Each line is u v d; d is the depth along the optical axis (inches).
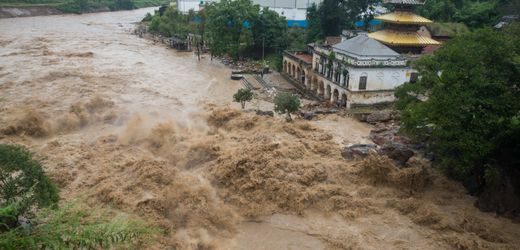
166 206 1453.0
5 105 2361.0
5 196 1014.4
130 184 1566.2
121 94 2709.2
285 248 1300.4
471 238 1323.8
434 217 1412.4
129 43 4709.6
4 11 6254.9
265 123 2182.6
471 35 1659.7
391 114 2321.6
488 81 1393.9
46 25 5777.6
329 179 1646.2
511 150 1515.7
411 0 2847.0
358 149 1814.7
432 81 1738.4
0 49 3912.4
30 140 2000.5
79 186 1573.6
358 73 2386.8
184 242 1302.9
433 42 2878.9
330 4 3715.6
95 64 3516.2
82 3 7327.8
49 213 561.0
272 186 1547.7
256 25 3902.6
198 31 4522.6
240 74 3408.0
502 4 3752.5
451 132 1417.3
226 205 1509.6
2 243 431.5
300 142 1939.0
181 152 1843.0
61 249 467.8
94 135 2076.8
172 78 3235.7
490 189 1494.8
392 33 2940.5
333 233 1369.3
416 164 1750.7
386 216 1449.3
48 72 3102.9
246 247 1302.9
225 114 2268.7
